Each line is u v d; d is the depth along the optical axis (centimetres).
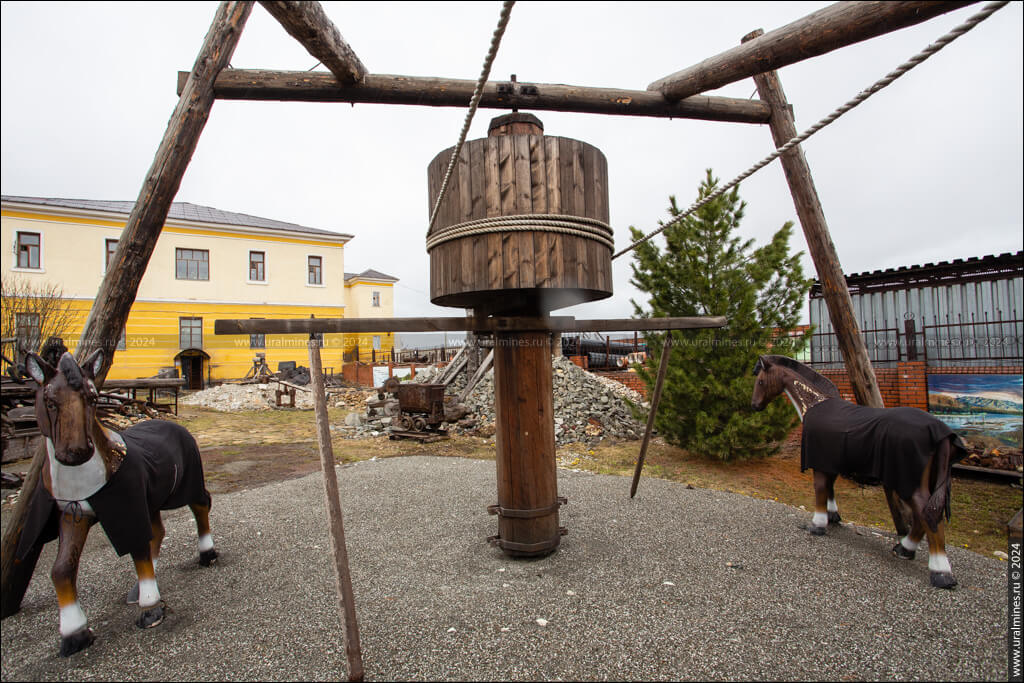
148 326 2028
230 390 1641
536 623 260
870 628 251
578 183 313
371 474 601
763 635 246
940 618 259
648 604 278
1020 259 761
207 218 2286
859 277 929
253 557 358
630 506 457
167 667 232
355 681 216
